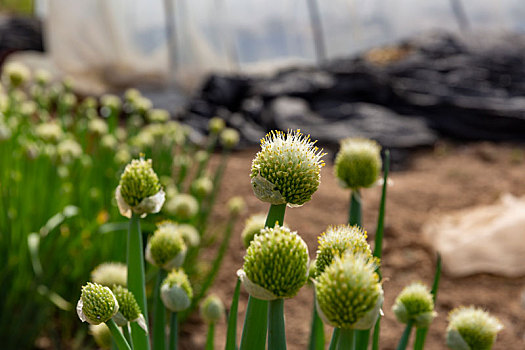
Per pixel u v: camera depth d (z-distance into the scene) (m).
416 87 7.70
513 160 5.92
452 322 0.97
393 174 5.51
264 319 0.76
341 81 7.37
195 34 10.19
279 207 0.72
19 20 10.68
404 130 6.36
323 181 5.05
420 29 10.87
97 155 2.81
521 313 3.07
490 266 3.51
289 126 6.40
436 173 5.49
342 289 0.58
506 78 8.42
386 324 2.91
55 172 2.36
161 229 1.04
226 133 3.15
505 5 11.23
